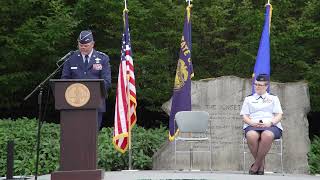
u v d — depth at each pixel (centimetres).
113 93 1371
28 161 1002
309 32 1298
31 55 1308
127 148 1016
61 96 646
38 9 1341
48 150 1035
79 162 645
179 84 1071
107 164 1053
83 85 650
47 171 1005
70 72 788
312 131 1491
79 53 792
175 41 1365
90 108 648
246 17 1345
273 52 1333
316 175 984
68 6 1344
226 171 1029
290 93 1081
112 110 1476
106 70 790
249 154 1061
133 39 1348
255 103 929
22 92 1395
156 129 1243
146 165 1080
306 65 1304
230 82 1088
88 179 638
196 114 996
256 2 1428
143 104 1450
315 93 1322
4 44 1299
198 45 1413
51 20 1255
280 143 1034
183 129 992
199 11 1382
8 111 1471
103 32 1402
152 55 1315
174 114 1067
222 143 1070
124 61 1014
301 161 1059
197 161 1070
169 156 1073
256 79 940
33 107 1471
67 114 650
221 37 1412
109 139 1109
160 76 1337
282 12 1367
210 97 1090
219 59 1401
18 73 1296
